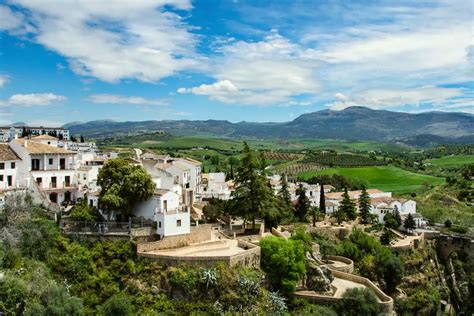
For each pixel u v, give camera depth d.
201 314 70.38
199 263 75.88
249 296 74.00
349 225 145.75
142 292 73.25
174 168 124.88
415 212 174.88
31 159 94.00
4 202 82.06
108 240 80.44
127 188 86.81
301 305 80.06
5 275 66.31
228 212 113.12
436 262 137.25
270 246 83.44
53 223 81.38
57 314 60.00
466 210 194.50
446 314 121.75
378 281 111.38
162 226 83.31
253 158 109.81
